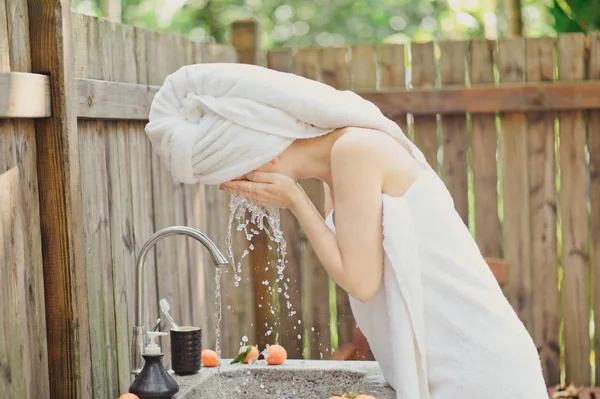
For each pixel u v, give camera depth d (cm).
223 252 463
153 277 357
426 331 232
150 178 360
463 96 458
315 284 482
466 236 238
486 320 229
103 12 654
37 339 251
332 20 1151
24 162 248
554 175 461
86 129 297
